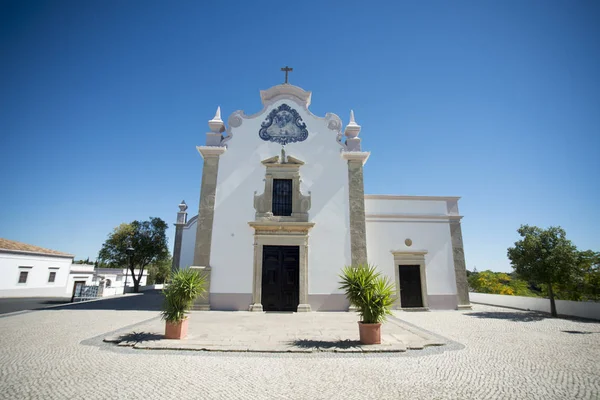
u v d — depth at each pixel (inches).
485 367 231.9
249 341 297.1
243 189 572.1
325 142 603.8
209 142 597.9
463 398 175.9
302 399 173.2
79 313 496.1
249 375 211.2
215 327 368.2
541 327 406.3
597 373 218.8
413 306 590.2
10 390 180.7
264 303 523.5
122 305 638.5
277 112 616.1
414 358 255.0
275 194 576.4
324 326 379.9
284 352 267.1
